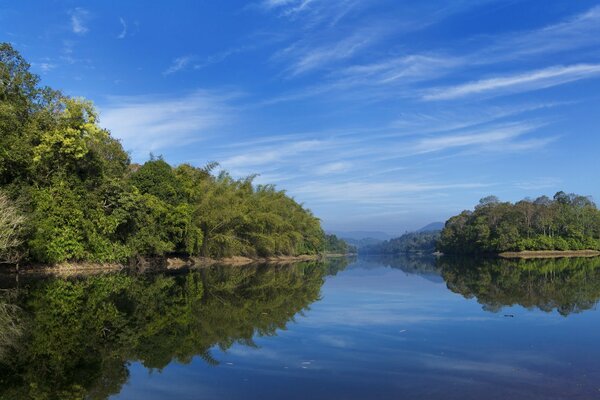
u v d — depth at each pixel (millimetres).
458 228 126500
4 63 33469
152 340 12188
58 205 33500
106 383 8523
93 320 15039
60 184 33688
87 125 34219
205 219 52219
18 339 12203
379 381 8609
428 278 36938
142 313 16609
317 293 24312
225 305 18922
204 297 21594
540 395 7754
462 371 9273
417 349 11258
